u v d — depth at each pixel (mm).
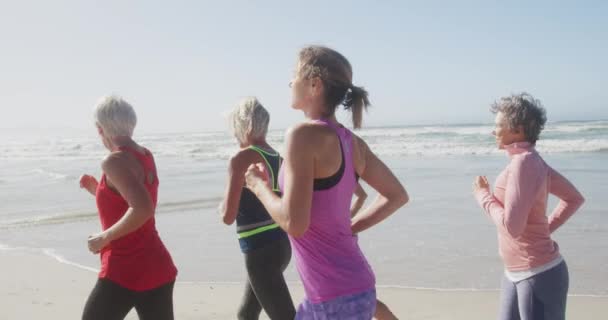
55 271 6371
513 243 2859
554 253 2824
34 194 13219
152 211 2826
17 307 5074
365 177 2480
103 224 2979
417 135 35406
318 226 2119
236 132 3309
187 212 10031
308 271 2170
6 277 6145
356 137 2363
